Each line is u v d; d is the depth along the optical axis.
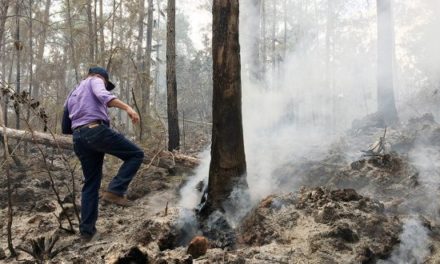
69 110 3.35
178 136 7.45
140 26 11.91
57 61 9.79
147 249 2.56
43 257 2.61
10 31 8.91
